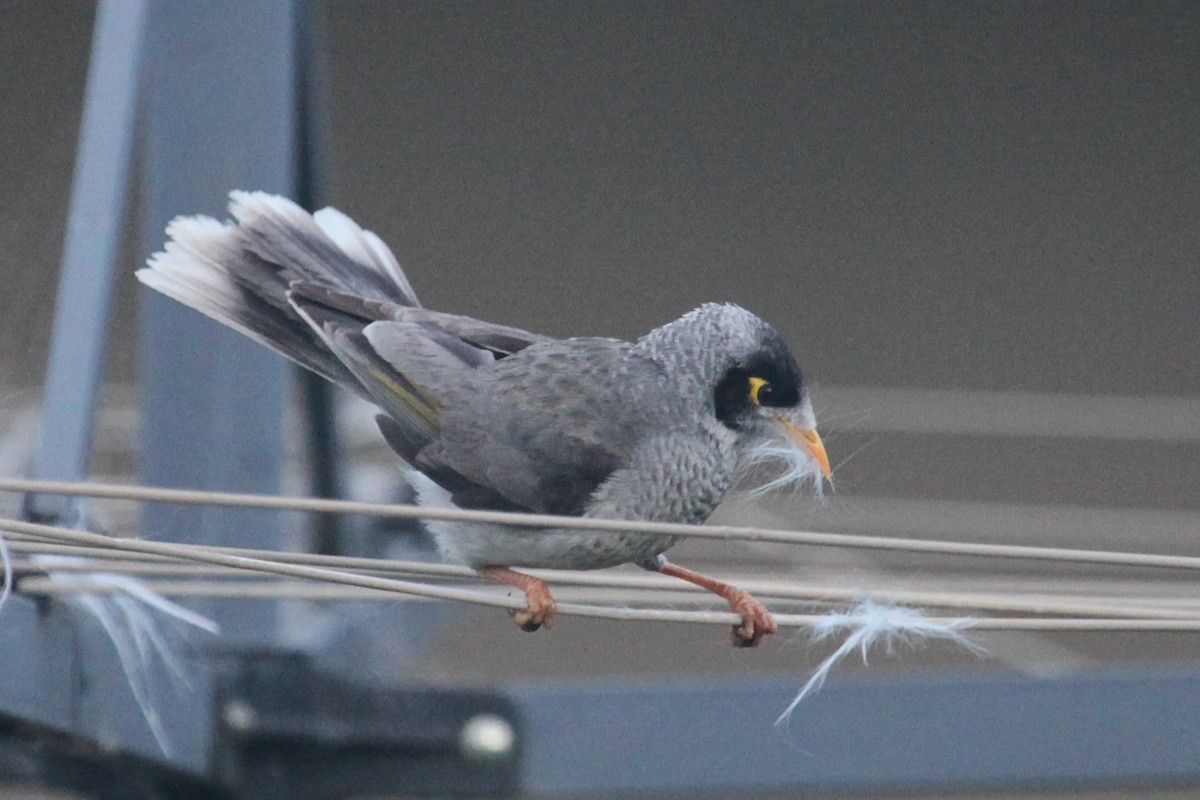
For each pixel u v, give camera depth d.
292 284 8.12
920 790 8.96
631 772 8.98
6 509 8.36
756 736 8.96
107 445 12.84
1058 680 8.99
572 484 7.45
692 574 7.75
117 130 8.68
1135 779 8.98
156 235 9.43
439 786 9.00
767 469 8.09
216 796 9.20
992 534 15.43
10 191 9.72
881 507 15.39
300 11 10.83
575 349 7.80
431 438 7.75
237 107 9.48
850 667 11.35
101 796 9.20
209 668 8.90
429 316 8.21
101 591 7.59
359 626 10.16
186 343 9.33
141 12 8.99
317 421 11.98
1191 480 18.03
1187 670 9.00
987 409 17.83
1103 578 14.97
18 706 7.90
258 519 9.25
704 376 7.54
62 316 8.29
